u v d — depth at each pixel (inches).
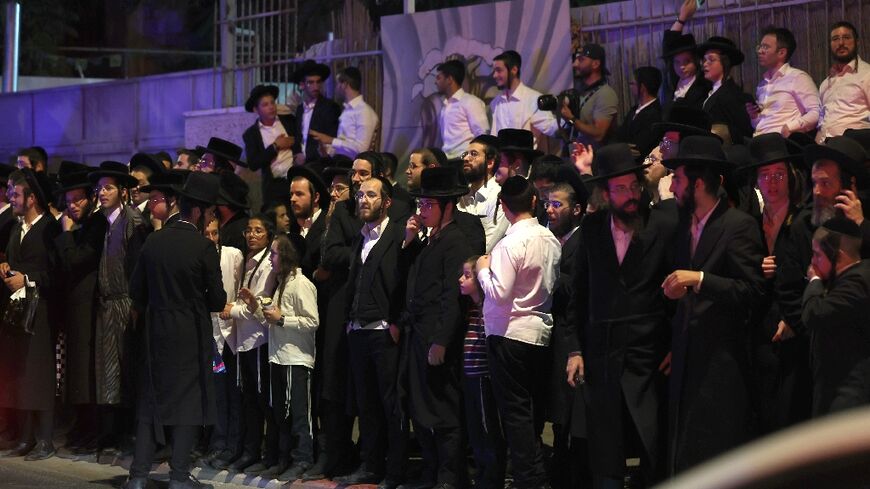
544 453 378.3
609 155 288.5
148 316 382.3
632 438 293.0
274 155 573.0
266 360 408.8
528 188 325.4
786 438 59.5
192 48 920.3
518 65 518.6
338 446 396.8
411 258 370.9
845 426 58.8
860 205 264.2
